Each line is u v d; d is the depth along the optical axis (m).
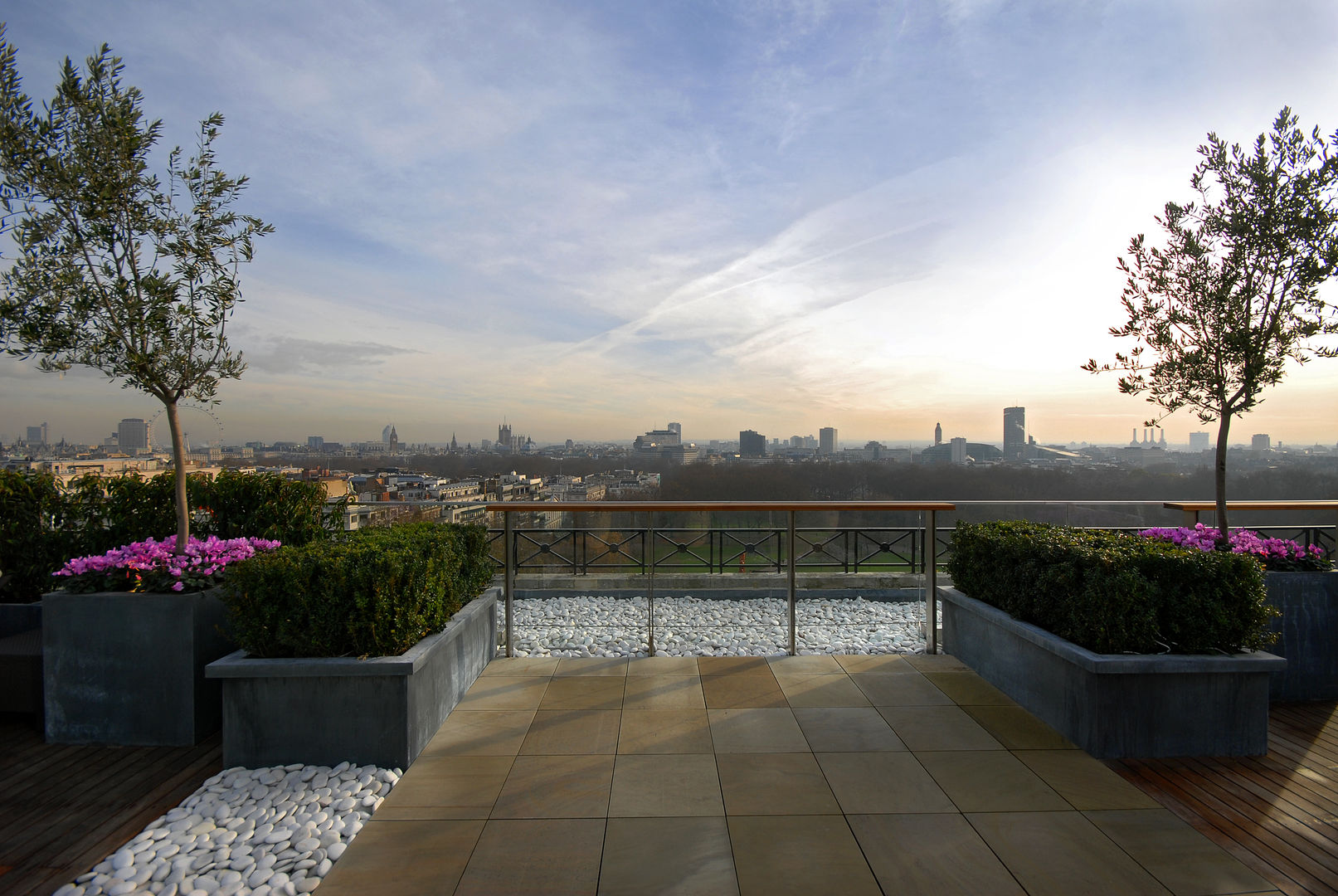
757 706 2.93
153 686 2.60
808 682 3.26
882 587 5.57
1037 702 2.79
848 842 1.85
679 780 2.23
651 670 3.45
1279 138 3.43
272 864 1.77
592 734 2.62
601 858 1.77
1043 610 2.79
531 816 2.00
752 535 5.57
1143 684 2.40
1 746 2.59
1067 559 2.73
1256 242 3.44
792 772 2.28
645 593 5.56
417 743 2.42
